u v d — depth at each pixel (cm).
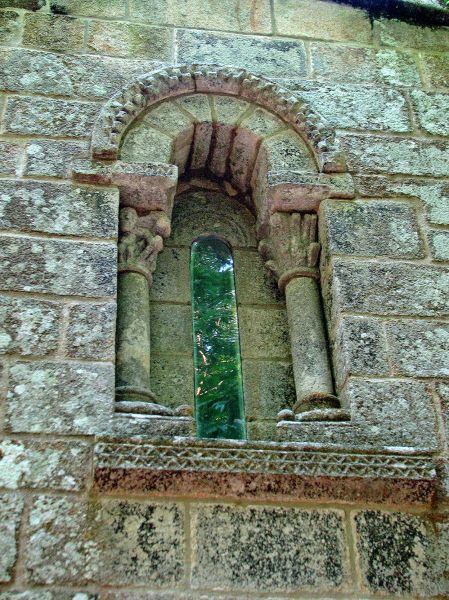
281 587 350
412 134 516
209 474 368
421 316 438
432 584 359
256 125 505
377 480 378
